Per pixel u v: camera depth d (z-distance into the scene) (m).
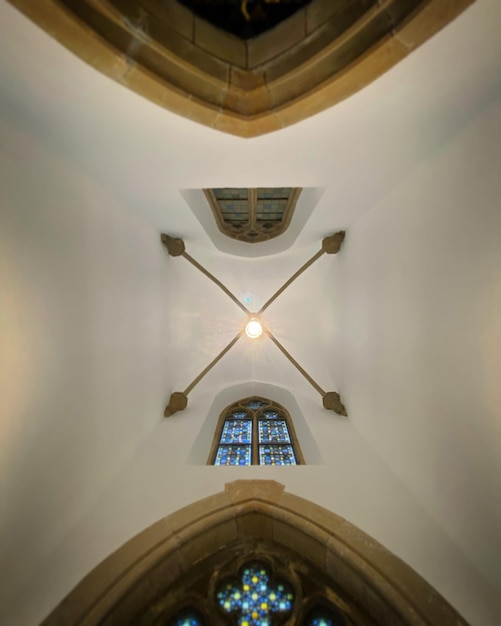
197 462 5.05
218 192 6.00
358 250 5.67
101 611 3.11
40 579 3.18
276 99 3.29
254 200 6.27
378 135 3.63
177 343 6.82
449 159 3.44
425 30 2.58
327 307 7.05
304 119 3.38
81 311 3.90
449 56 2.74
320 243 6.78
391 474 4.41
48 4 2.32
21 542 3.10
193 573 3.79
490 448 3.03
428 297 3.79
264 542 4.04
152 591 3.53
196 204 5.63
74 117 3.26
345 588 3.60
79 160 3.81
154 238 5.92
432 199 3.71
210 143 3.71
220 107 3.30
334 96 3.12
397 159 3.98
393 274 4.55
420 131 3.51
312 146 3.80
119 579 3.33
